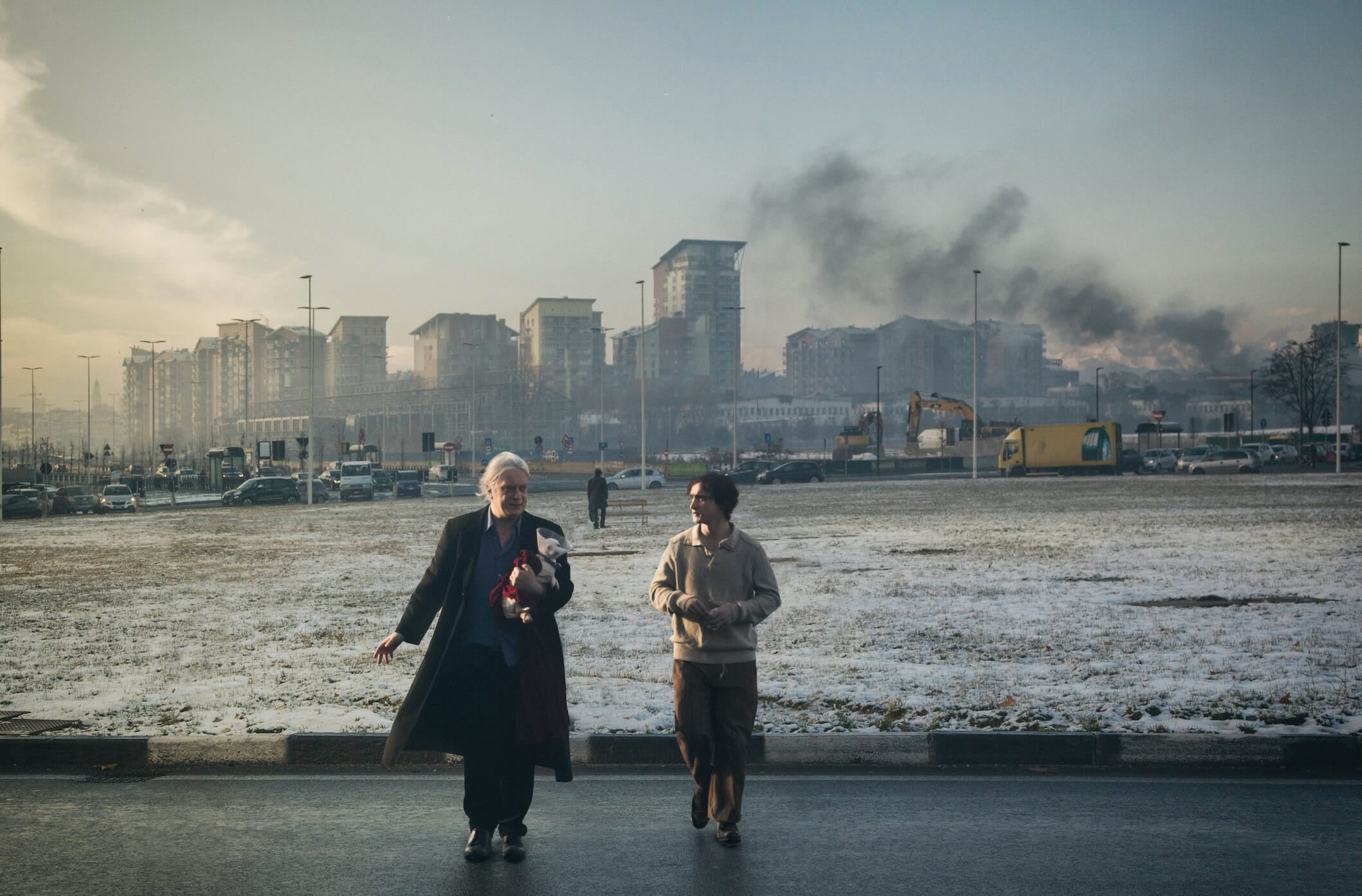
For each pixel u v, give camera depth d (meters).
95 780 6.85
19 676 9.55
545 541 5.34
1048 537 22.86
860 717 7.66
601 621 12.55
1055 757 7.04
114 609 14.19
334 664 10.05
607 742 7.26
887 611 12.82
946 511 33.78
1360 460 80.44
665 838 5.65
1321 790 6.41
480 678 5.28
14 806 6.26
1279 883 4.85
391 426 180.75
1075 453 72.31
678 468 77.50
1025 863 5.15
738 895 4.77
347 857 5.34
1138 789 6.46
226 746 7.23
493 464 5.45
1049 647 10.30
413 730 5.27
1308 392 97.06
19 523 41.84
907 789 6.53
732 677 5.54
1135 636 10.82
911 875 5.00
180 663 10.12
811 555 20.05
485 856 5.24
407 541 27.00
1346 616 11.85
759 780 6.75
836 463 80.38
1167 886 4.80
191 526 36.31
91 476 110.31
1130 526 25.41
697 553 5.67
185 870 5.14
